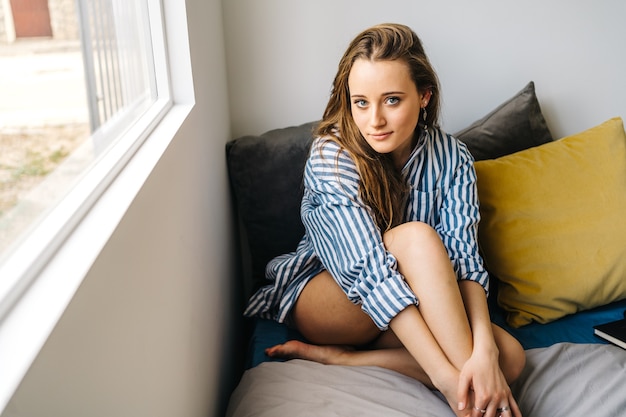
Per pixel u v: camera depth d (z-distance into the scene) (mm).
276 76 1729
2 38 536
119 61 979
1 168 515
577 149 1582
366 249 1218
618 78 1803
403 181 1360
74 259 563
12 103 547
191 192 1081
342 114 1294
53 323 470
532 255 1474
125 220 668
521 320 1455
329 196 1284
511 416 1059
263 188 1630
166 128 1006
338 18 1689
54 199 650
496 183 1520
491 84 1780
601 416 1076
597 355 1247
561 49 1763
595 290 1471
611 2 1730
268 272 1521
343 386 1168
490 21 1724
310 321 1349
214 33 1506
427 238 1168
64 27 718
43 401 444
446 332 1098
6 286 499
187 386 941
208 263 1214
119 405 621
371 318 1289
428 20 1713
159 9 1153
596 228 1492
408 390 1168
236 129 1773
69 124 711
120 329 635
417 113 1216
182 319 937
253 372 1240
